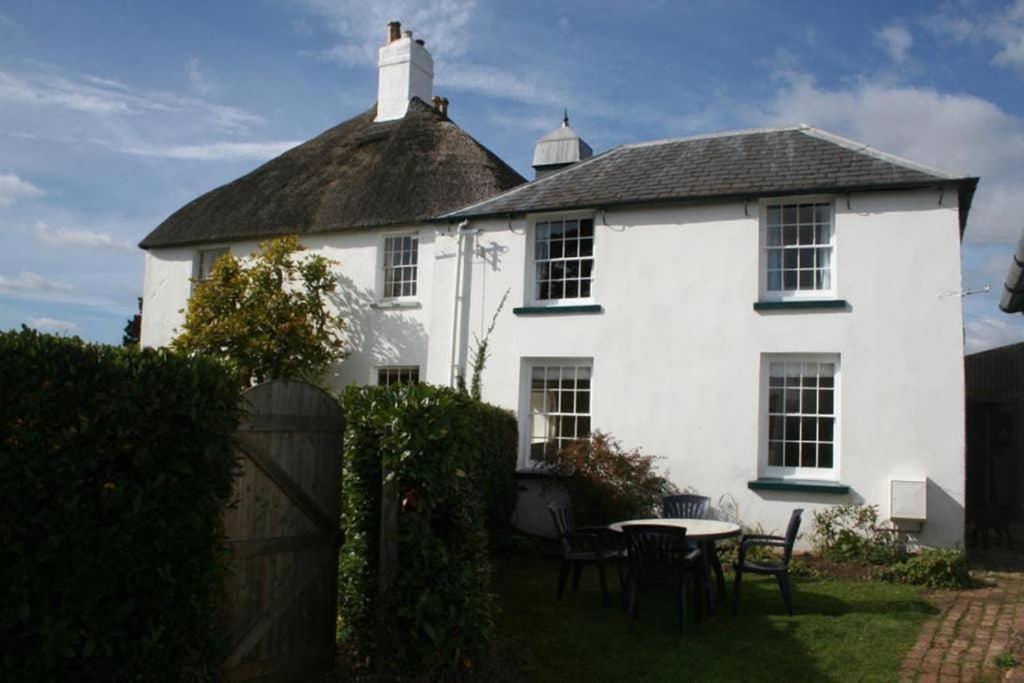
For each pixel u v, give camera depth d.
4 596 4.05
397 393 6.46
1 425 4.02
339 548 6.50
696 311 12.39
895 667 6.72
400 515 6.18
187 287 17.84
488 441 11.55
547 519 13.00
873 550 10.74
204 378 4.86
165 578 4.61
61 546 4.22
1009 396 17.42
